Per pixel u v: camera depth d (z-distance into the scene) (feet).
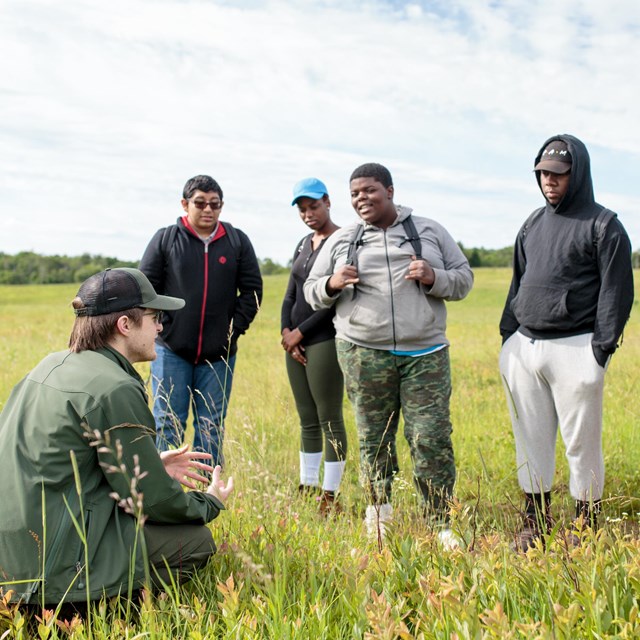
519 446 14.14
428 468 13.97
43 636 7.93
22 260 364.38
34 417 9.27
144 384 10.24
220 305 16.79
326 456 16.12
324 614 8.49
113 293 10.04
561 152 13.15
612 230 12.75
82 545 8.95
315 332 16.19
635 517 14.06
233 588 8.64
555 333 13.39
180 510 9.71
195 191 16.40
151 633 7.94
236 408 21.72
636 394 24.53
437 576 8.85
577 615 7.65
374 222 14.44
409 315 13.83
